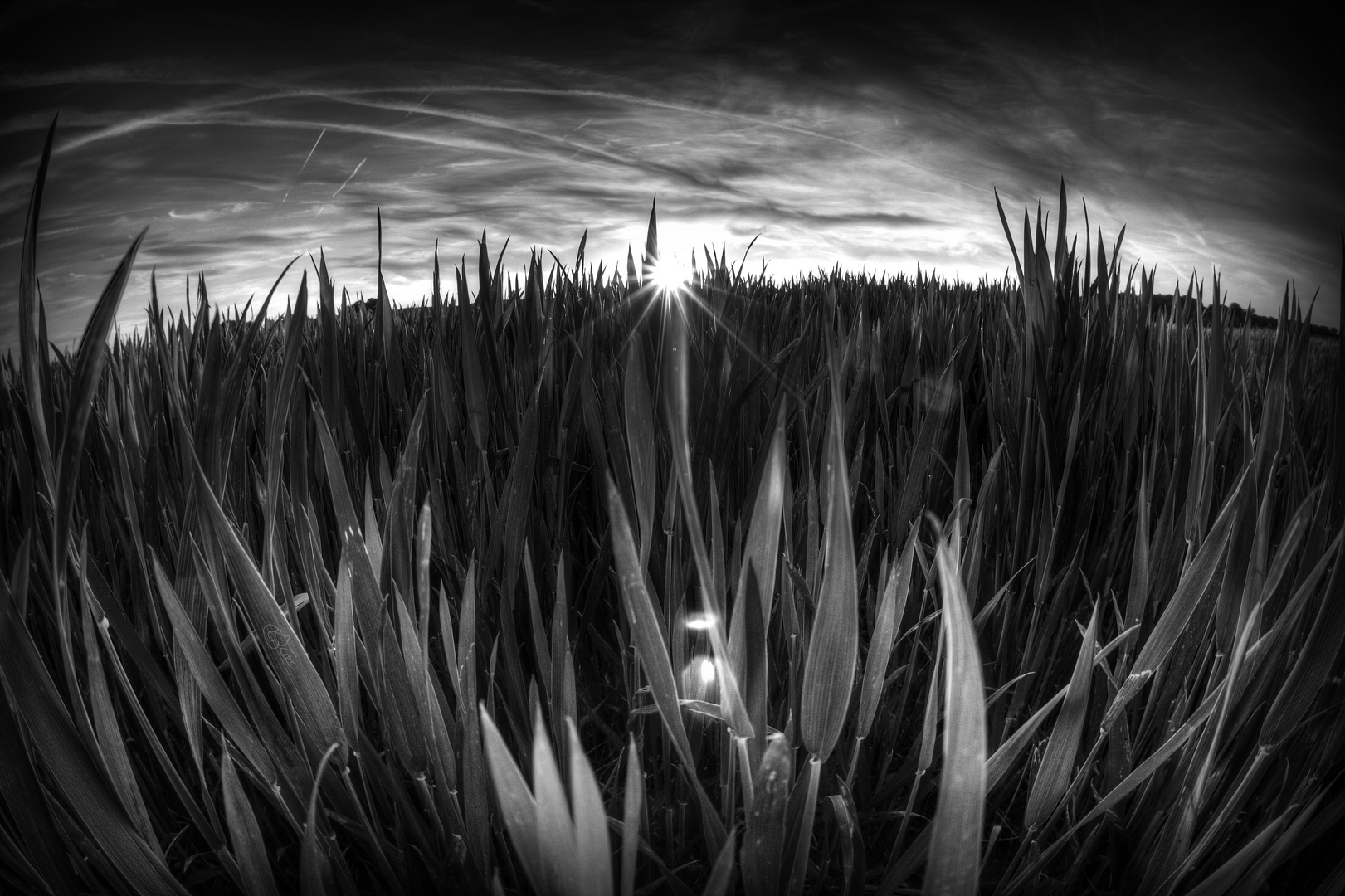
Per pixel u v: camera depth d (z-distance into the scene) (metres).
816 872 0.80
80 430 0.52
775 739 0.54
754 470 0.86
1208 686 0.72
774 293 2.65
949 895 0.45
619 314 1.38
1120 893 0.78
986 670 1.00
